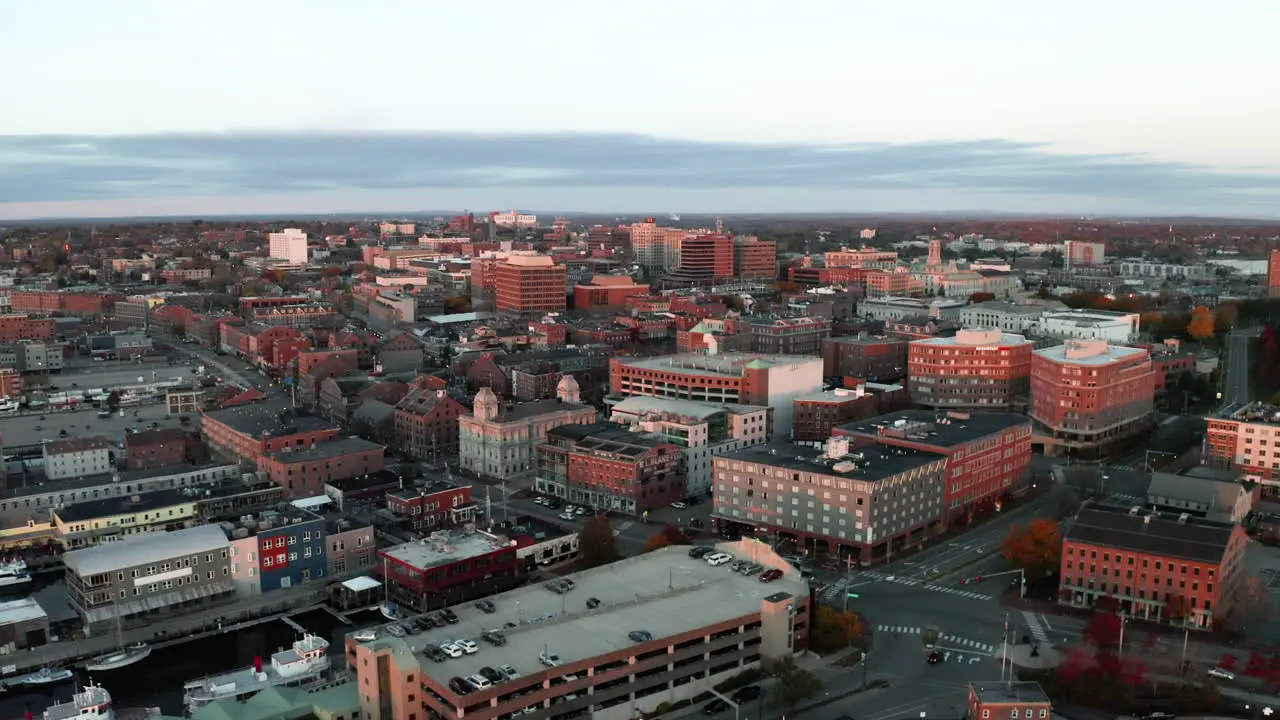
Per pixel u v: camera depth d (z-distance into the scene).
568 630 181.62
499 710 160.50
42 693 191.00
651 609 191.12
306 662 192.25
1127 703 177.88
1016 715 164.00
